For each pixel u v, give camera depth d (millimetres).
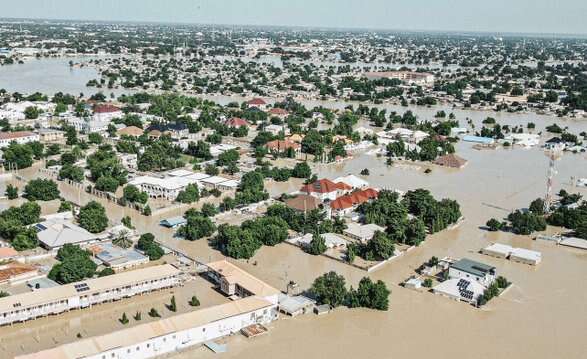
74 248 168500
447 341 132750
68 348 117375
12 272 154375
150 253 169875
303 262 173625
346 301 147875
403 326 138750
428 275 166250
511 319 142875
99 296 144250
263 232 184875
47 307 137875
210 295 151375
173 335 126250
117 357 119875
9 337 129875
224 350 127188
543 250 187125
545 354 128500
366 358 125562
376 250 175375
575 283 163250
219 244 181000
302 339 132375
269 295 143500
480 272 158125
